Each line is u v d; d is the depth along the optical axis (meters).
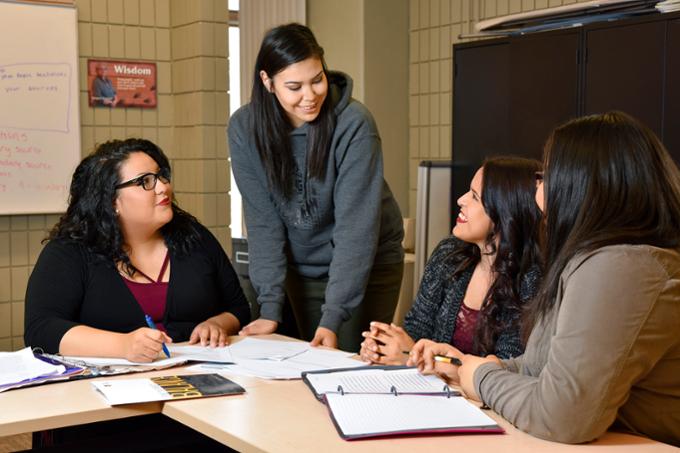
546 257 1.53
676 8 3.17
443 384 1.74
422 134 5.36
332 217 2.57
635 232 1.42
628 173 1.44
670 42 3.14
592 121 1.50
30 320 2.21
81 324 2.21
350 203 2.44
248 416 1.57
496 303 2.06
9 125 3.62
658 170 1.44
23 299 3.76
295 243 2.64
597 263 1.39
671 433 1.46
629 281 1.36
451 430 1.44
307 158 2.43
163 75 4.06
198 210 3.99
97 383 1.79
